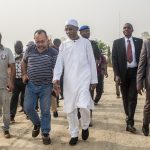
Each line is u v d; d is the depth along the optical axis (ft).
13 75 14.67
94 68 13.65
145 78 14.12
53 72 13.73
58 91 13.55
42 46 13.84
